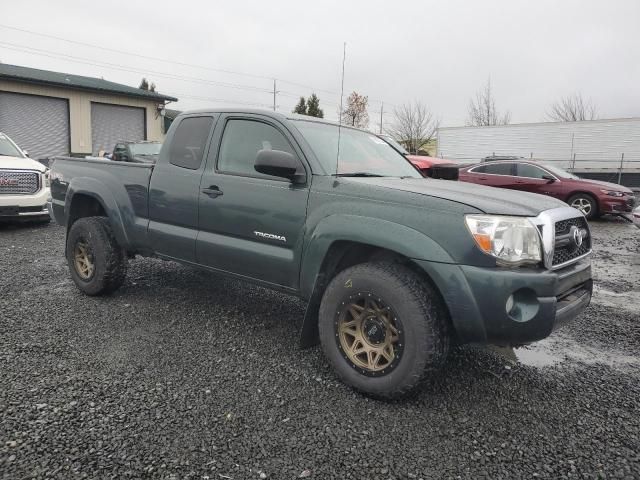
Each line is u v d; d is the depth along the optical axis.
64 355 3.51
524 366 3.62
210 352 3.67
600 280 6.57
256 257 3.62
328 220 3.19
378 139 4.61
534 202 3.10
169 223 4.26
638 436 2.70
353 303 3.11
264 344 3.85
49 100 22.47
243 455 2.42
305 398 3.01
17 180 8.69
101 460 2.33
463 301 2.72
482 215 2.74
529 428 2.75
